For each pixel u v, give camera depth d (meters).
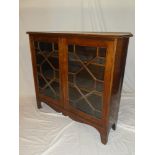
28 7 2.00
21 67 2.16
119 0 1.91
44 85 1.73
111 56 1.11
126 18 1.96
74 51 1.33
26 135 1.47
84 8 1.98
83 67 1.31
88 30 2.04
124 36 1.13
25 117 1.73
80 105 1.46
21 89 2.21
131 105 1.90
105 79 1.19
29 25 2.04
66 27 2.06
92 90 1.31
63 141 1.40
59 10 2.01
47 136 1.46
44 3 1.99
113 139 1.42
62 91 1.56
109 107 1.25
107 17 1.98
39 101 1.86
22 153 1.28
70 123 1.63
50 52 1.52
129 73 2.13
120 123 1.60
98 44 1.16
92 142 1.39
